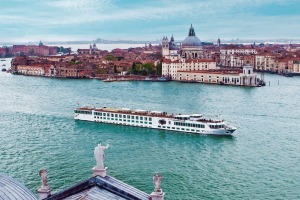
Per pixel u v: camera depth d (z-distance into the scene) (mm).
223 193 108688
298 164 134250
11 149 147000
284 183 116688
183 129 189750
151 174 122625
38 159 134375
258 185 114938
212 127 182625
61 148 150125
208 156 145000
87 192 40562
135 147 158000
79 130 187375
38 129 185375
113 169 126938
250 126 197000
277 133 181375
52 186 108938
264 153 148750
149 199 42344
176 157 143250
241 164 134750
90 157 137625
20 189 46219
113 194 41406
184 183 115688
